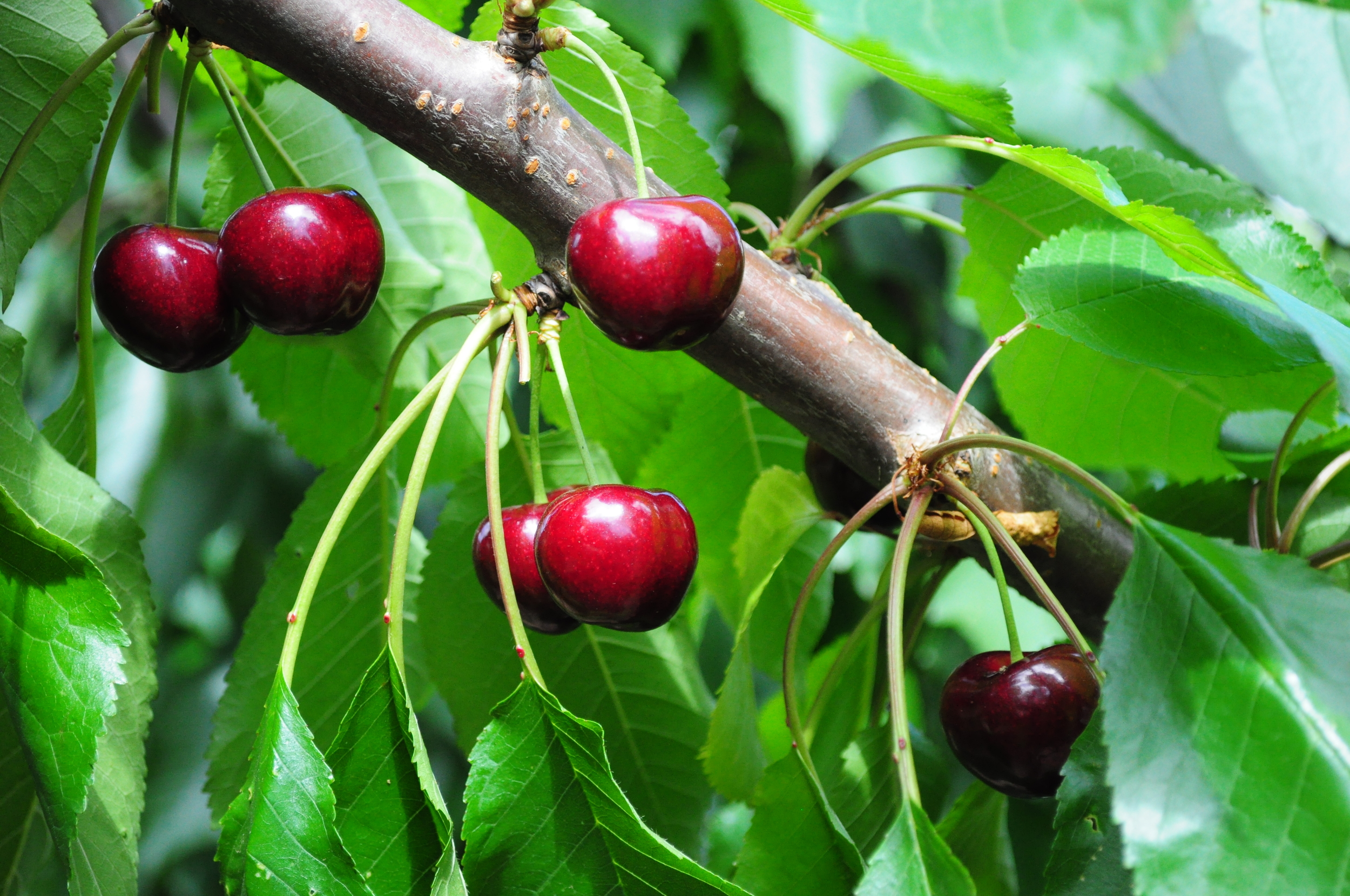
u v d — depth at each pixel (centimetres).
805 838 56
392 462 62
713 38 82
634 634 63
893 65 54
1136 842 52
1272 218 59
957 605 82
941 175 85
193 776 109
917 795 54
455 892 53
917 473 57
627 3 73
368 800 54
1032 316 58
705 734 62
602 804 54
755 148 92
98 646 55
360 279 57
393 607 54
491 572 57
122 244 57
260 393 66
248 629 61
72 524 58
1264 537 61
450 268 66
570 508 55
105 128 59
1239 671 53
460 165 57
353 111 57
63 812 55
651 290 54
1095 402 66
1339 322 55
